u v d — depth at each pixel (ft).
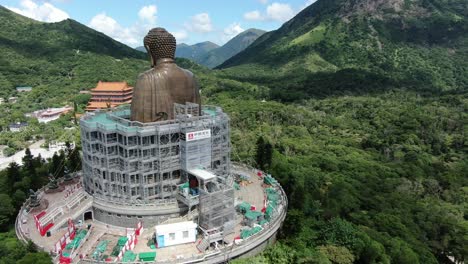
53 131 605.73
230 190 227.61
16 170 334.03
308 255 212.43
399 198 341.62
